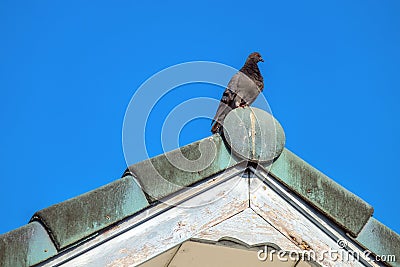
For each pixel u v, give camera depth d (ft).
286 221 26.40
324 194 26.61
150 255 25.04
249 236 26.02
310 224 26.53
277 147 26.40
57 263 24.07
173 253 26.32
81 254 24.40
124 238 24.95
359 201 26.81
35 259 23.66
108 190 24.91
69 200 24.45
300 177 26.66
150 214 25.32
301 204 26.58
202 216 25.82
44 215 23.98
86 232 24.27
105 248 24.70
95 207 24.58
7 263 23.35
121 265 24.64
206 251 26.45
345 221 26.48
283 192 26.58
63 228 24.03
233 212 26.13
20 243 23.67
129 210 24.93
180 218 25.64
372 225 26.78
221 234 25.85
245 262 27.25
